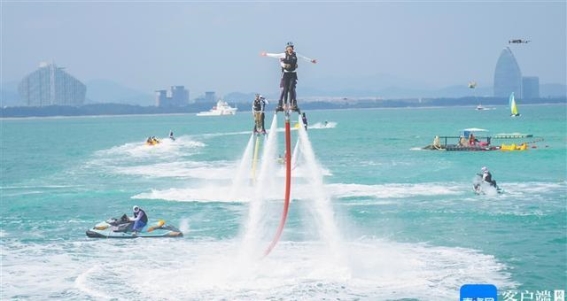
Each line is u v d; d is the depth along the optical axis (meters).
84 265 37.91
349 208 54.44
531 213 51.16
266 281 33.94
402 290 32.44
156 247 42.03
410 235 44.41
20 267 37.62
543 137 143.25
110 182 77.50
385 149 120.75
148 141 138.75
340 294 31.97
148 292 32.69
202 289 32.97
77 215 54.88
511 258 38.03
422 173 79.44
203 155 115.19
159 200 60.62
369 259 37.97
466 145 111.56
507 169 81.75
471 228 46.38
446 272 35.31
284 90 26.39
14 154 130.75
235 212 53.84
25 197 66.00
